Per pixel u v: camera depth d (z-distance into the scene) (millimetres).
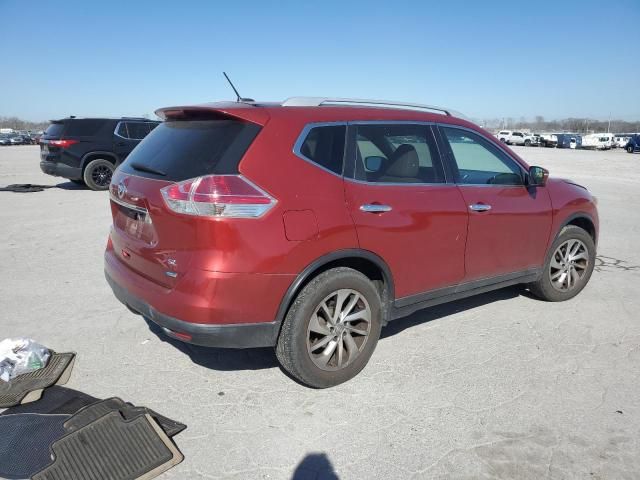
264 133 3170
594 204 5305
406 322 4668
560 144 59438
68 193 12812
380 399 3400
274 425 3111
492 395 3463
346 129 3521
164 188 3129
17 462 2738
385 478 2691
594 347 4207
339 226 3301
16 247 7227
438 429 3090
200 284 2973
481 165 4344
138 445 2783
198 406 3301
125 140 13352
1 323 4520
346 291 3430
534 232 4672
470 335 4402
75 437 2783
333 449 2904
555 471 2746
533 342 4281
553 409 3305
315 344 3387
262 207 3029
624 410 3305
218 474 2699
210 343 3070
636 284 5875
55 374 3566
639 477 2709
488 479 2688
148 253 3293
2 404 3217
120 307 4941
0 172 19016
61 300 5105
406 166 3793
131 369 3756
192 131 3400
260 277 3045
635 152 49344
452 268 4055
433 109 4297
